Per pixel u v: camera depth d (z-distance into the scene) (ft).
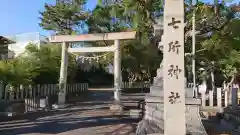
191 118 30.27
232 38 55.62
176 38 23.44
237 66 74.54
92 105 69.92
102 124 41.63
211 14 63.00
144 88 101.55
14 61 61.93
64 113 55.01
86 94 104.88
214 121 43.24
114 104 61.11
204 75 99.04
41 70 69.77
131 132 35.17
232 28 51.24
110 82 169.68
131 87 103.40
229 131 34.24
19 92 58.13
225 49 63.31
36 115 51.90
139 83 110.83
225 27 56.90
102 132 35.32
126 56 96.02
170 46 23.39
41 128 38.32
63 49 70.44
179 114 22.93
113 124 41.57
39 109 59.88
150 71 106.93
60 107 65.21
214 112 50.34
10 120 45.85
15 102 54.39
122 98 63.72
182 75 23.15
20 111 54.39
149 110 32.35
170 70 23.22
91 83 155.22
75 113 54.80
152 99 31.94
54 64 77.66
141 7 68.33
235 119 40.40
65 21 145.07
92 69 156.46
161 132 28.73
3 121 44.78
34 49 77.97
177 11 23.61
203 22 68.03
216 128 36.60
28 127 39.17
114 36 66.13
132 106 57.67
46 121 44.75
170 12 23.63
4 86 54.90
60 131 36.14
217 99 52.85
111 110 58.85
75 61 100.73
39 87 65.62
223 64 82.48
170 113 22.97
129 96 66.28
